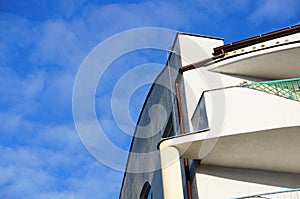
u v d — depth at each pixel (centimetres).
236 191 1158
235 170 1192
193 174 1184
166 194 1052
